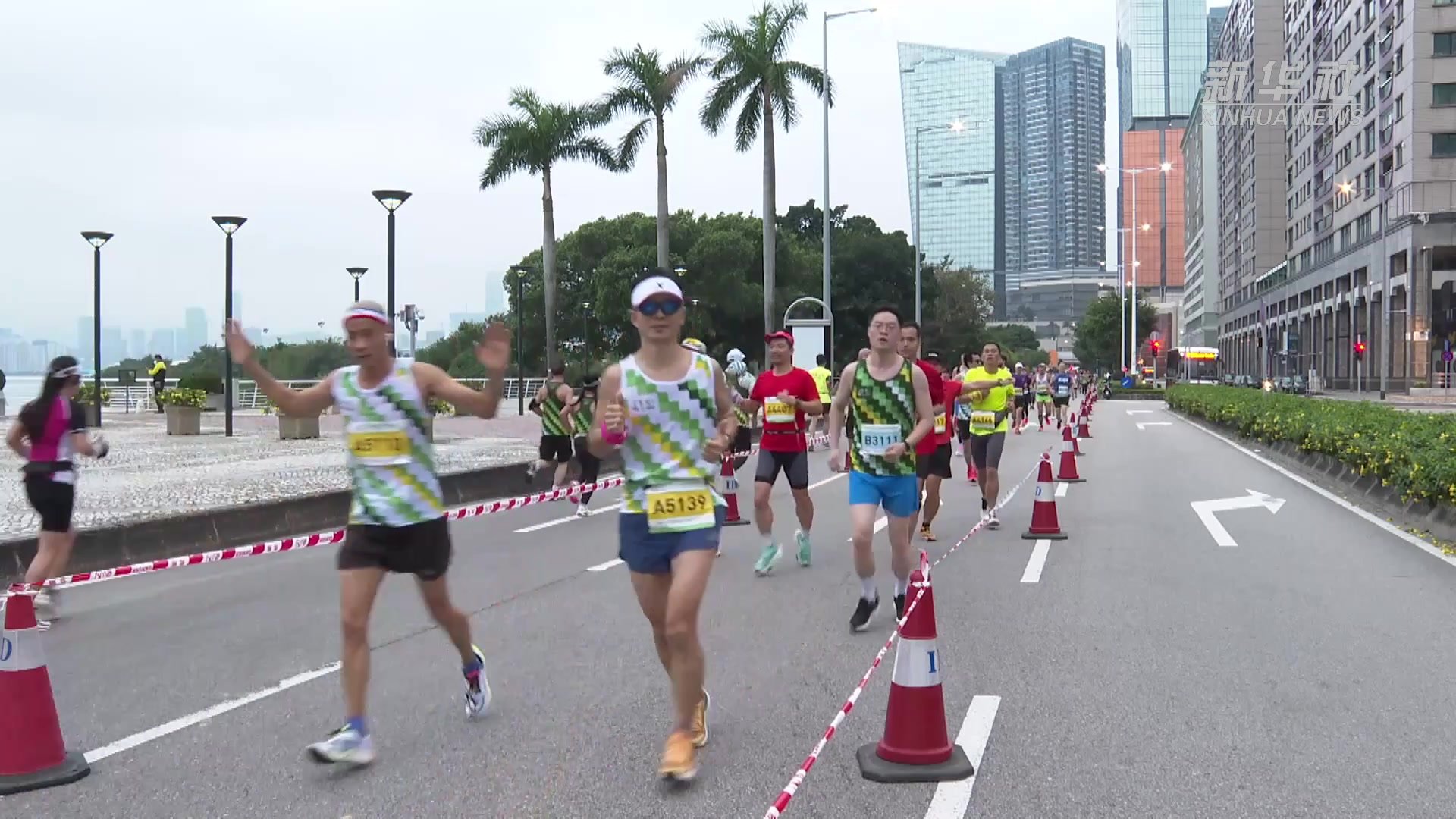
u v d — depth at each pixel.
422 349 54.78
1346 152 74.62
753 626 7.69
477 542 11.93
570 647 7.22
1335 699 5.88
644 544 4.92
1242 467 19.58
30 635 5.02
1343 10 75.25
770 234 37.12
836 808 4.52
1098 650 6.92
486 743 5.37
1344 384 75.62
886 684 6.27
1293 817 4.38
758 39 37.34
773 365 9.87
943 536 11.70
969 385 11.07
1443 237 60.38
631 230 62.34
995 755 5.09
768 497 9.67
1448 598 8.43
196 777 5.01
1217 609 8.08
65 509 8.31
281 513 13.41
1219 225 133.75
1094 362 118.44
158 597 9.27
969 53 174.00
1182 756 5.05
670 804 4.60
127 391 42.06
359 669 5.12
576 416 14.68
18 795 4.80
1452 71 60.41
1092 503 14.41
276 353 40.72
